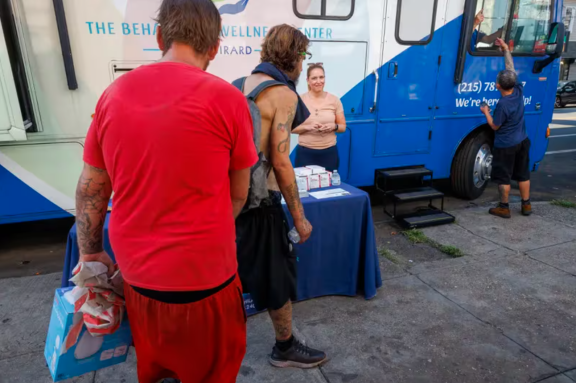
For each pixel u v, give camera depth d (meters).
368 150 4.55
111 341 1.46
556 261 3.67
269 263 1.99
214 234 1.23
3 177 3.38
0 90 2.90
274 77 1.87
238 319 1.43
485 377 2.25
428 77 4.62
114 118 1.13
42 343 2.51
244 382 2.19
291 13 3.85
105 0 3.29
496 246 3.99
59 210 3.59
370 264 2.94
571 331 2.67
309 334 2.61
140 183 1.16
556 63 5.38
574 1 20.50
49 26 3.21
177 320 1.27
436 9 4.42
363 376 2.25
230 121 1.20
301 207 2.00
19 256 3.82
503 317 2.82
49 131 3.39
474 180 5.32
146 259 1.21
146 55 3.48
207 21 1.23
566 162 7.97
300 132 3.69
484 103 4.70
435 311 2.89
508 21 4.84
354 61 4.21
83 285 1.34
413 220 4.47
